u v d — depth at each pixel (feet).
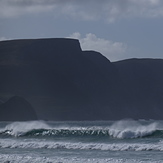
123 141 396.16
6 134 475.31
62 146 344.69
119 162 254.68
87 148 335.88
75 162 257.55
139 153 307.37
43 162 261.65
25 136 468.34
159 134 424.87
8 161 269.23
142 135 424.05
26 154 306.14
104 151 320.91
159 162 253.65
